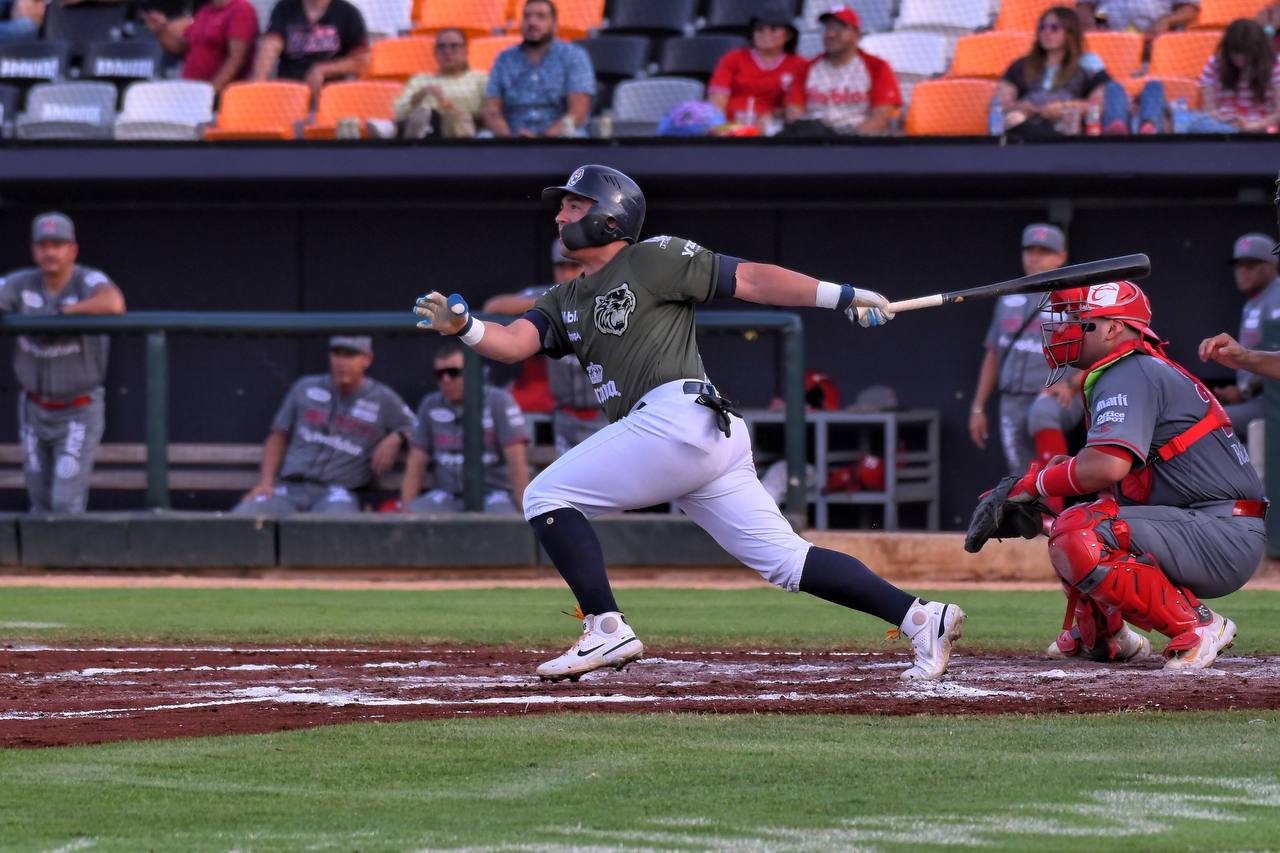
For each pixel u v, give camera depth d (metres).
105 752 11.82
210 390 38.44
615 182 15.10
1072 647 18.02
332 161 37.41
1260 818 9.52
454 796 10.27
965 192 39.88
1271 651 18.97
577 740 12.24
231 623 23.55
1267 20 37.38
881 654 19.23
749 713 13.55
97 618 24.33
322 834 9.24
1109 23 40.66
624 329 14.86
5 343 38.22
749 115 37.69
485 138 36.97
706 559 31.25
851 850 8.77
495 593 28.97
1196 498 16.89
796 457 31.61
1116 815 9.61
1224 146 35.12
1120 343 16.84
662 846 8.87
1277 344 29.53
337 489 33.47
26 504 35.03
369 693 15.19
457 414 32.50
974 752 11.66
